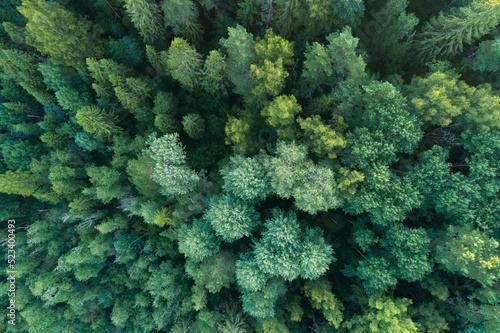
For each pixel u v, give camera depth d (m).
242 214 26.45
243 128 26.30
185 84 29.69
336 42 20.84
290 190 24.98
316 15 25.16
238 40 23.03
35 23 27.80
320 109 26.17
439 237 24.25
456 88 21.52
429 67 26.52
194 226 29.03
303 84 27.09
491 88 23.53
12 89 37.72
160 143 27.47
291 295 30.39
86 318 39.47
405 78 28.69
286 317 29.75
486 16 20.80
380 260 24.33
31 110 39.47
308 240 25.58
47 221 40.38
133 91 30.61
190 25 28.84
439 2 27.44
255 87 25.58
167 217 31.17
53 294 38.94
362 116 23.56
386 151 22.44
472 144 22.27
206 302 31.72
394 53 27.39
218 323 28.70
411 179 23.25
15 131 38.75
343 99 24.11
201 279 28.88
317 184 24.02
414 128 21.83
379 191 23.86
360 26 27.78
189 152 32.81
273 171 25.12
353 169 25.02
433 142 24.94
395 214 22.89
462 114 22.45
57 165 35.09
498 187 20.55
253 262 26.05
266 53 23.33
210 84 29.23
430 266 22.92
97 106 32.03
